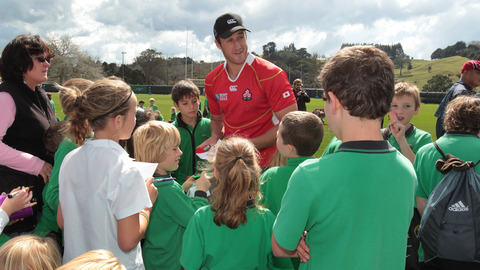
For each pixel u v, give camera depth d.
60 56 53.22
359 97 1.09
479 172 1.93
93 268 1.05
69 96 1.88
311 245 1.24
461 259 1.83
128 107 1.57
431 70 127.62
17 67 2.34
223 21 2.70
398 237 1.17
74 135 1.58
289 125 2.03
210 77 3.16
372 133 1.17
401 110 2.67
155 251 2.09
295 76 98.56
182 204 2.06
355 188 1.10
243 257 1.70
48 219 2.35
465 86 3.75
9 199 1.83
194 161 3.48
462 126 2.05
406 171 1.17
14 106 2.31
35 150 2.46
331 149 2.30
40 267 1.38
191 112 3.33
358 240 1.12
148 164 1.86
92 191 1.51
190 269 1.70
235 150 1.72
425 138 2.70
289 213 1.18
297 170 1.20
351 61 1.13
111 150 1.54
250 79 2.83
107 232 1.52
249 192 1.70
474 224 1.80
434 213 1.88
